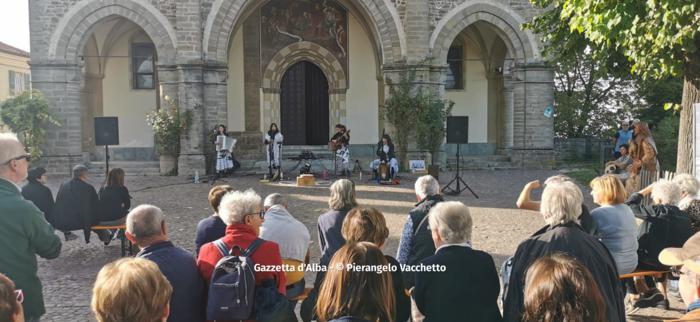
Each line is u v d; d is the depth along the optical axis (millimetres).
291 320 4043
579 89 30859
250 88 25391
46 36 21219
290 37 25578
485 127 27094
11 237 4109
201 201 15055
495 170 23453
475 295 3889
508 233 10836
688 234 6172
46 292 7500
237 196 4371
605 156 25812
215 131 21203
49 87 21281
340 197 5508
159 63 21453
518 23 23312
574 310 2660
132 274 2592
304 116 26641
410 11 22203
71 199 9102
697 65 9586
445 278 3906
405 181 19594
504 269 5180
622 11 8914
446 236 4035
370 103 26141
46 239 4320
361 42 25953
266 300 3977
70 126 21484
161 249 4039
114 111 24828
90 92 24484
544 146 23828
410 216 5406
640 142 12797
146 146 24938
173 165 21766
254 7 24266
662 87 24969
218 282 3875
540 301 2717
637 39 9070
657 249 6223
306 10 25578
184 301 3934
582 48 12969
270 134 19938
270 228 5355
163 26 21422
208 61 21609
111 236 9844
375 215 4438
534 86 23562
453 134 16312
